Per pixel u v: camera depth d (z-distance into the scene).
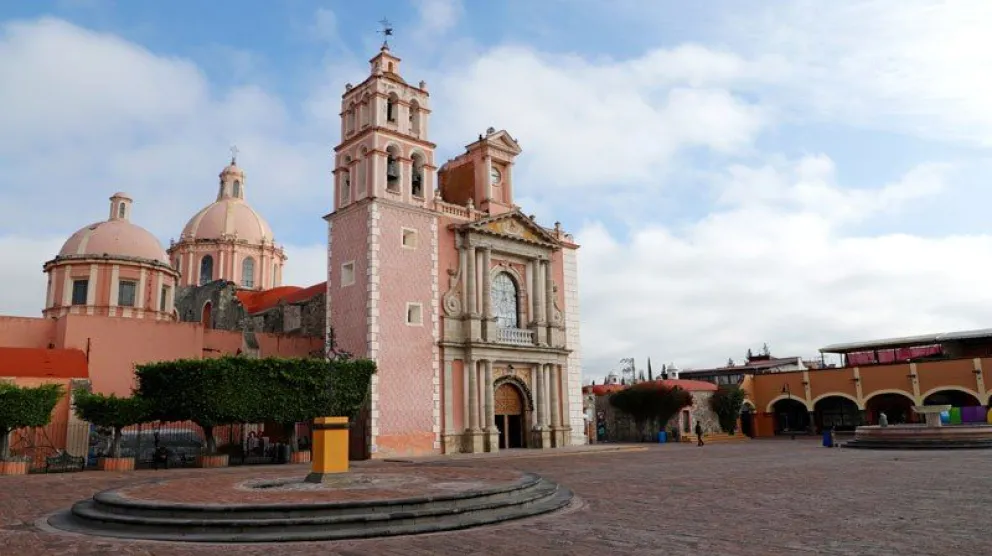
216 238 69.44
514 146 50.69
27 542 13.34
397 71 45.44
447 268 44.22
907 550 11.28
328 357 33.69
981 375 57.31
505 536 13.23
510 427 46.88
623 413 63.81
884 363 62.88
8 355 34.66
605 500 18.23
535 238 49.34
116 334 40.25
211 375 31.69
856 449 39.78
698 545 11.94
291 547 12.62
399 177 43.22
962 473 23.62
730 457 35.28
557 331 49.62
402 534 13.68
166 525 14.06
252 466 31.97
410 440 39.88
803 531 13.12
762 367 83.81
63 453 31.38
